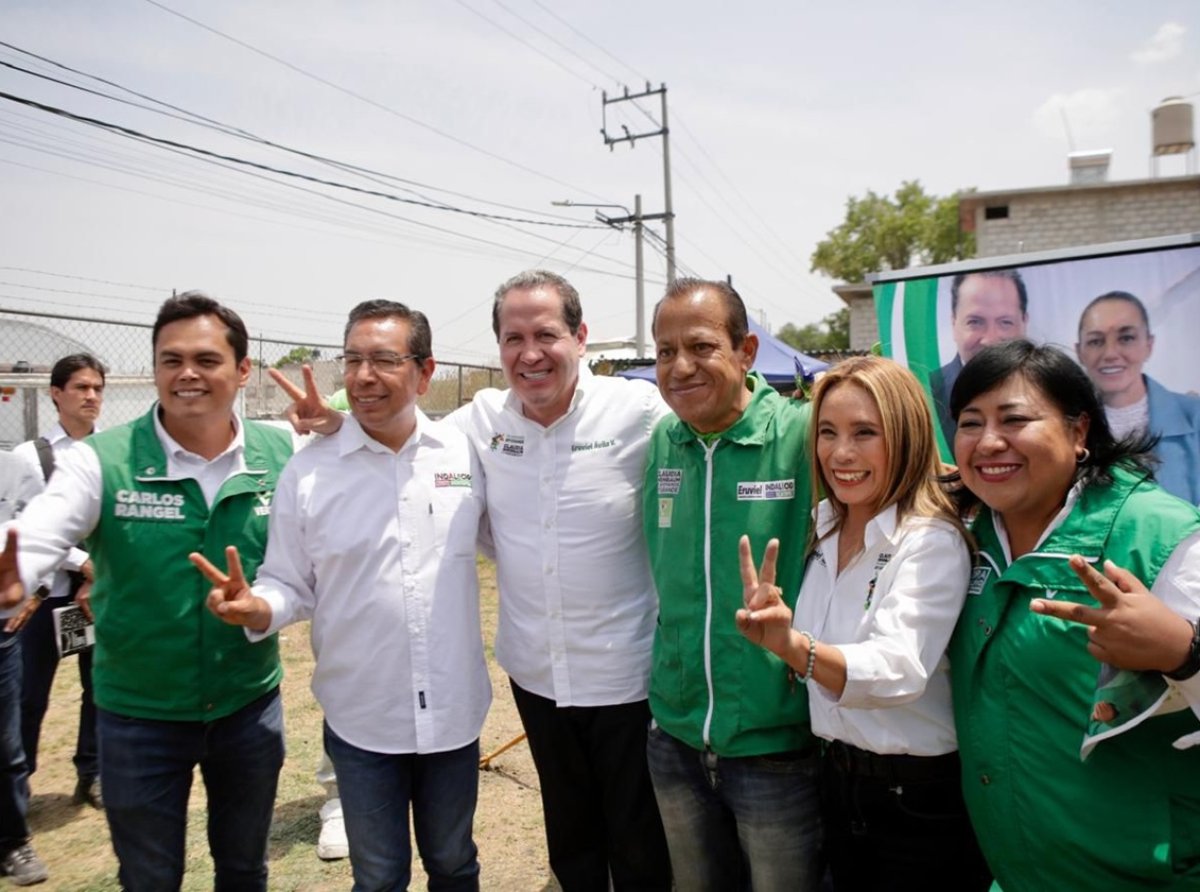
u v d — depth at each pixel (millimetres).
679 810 2439
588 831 2865
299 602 2449
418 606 2473
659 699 2424
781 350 8641
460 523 2580
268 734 2607
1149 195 15836
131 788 2391
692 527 2363
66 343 8555
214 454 2555
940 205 35281
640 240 21562
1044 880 1706
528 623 2707
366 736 2457
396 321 2451
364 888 2438
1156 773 1581
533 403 2604
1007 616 1771
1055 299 4723
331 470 2500
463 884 2623
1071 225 16203
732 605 2260
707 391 2266
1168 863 1556
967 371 1802
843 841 2166
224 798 2607
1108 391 4570
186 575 2418
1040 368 1726
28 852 3471
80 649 3734
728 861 2486
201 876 3473
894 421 1958
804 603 2178
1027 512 1796
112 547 2395
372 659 2443
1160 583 1538
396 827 2469
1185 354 4387
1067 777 1638
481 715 2613
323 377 9312
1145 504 1617
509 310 2572
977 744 1803
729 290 2346
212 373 2396
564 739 2730
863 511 2062
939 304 5043
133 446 2457
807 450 2303
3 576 2168
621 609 2648
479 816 4000
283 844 3752
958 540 1904
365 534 2447
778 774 2221
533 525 2680
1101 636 1431
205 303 2434
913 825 1989
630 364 10500
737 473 2316
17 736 3426
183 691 2406
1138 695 1468
